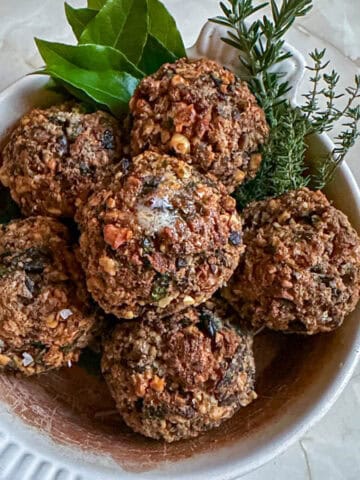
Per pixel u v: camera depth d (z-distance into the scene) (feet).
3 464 0.97
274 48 1.03
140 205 0.89
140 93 0.98
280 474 1.26
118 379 0.99
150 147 0.96
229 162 0.97
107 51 1.07
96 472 1.00
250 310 1.00
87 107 1.09
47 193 0.99
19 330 0.95
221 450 1.03
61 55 1.07
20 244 0.98
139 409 0.99
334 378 1.05
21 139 1.01
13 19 1.36
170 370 0.97
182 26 1.38
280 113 1.09
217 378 0.98
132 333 0.98
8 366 1.01
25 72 1.34
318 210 1.00
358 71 1.39
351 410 1.29
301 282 0.95
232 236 0.93
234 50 1.09
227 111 0.97
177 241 0.88
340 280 0.97
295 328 1.00
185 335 0.97
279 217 0.99
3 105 1.08
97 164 0.99
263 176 1.07
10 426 1.02
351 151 1.34
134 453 1.04
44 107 1.11
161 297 0.90
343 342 1.05
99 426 1.10
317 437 1.28
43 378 1.11
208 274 0.91
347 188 1.09
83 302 0.98
